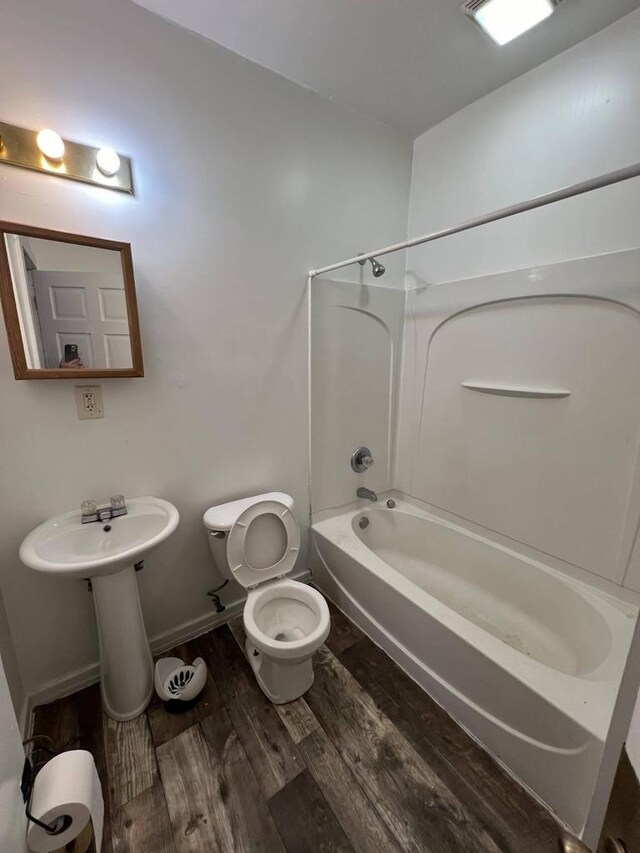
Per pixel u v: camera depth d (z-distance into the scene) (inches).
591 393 60.3
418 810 44.4
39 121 46.4
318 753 50.7
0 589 51.8
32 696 56.6
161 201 56.4
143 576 65.3
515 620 71.7
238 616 77.1
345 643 69.6
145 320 58.0
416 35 57.0
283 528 68.2
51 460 53.4
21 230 45.5
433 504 90.3
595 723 40.2
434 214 82.1
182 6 51.4
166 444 63.2
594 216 57.8
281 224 69.2
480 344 75.4
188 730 53.8
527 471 70.6
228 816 43.9
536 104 63.2
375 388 90.9
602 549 61.8
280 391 75.3
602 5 51.2
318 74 64.8
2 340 47.9
